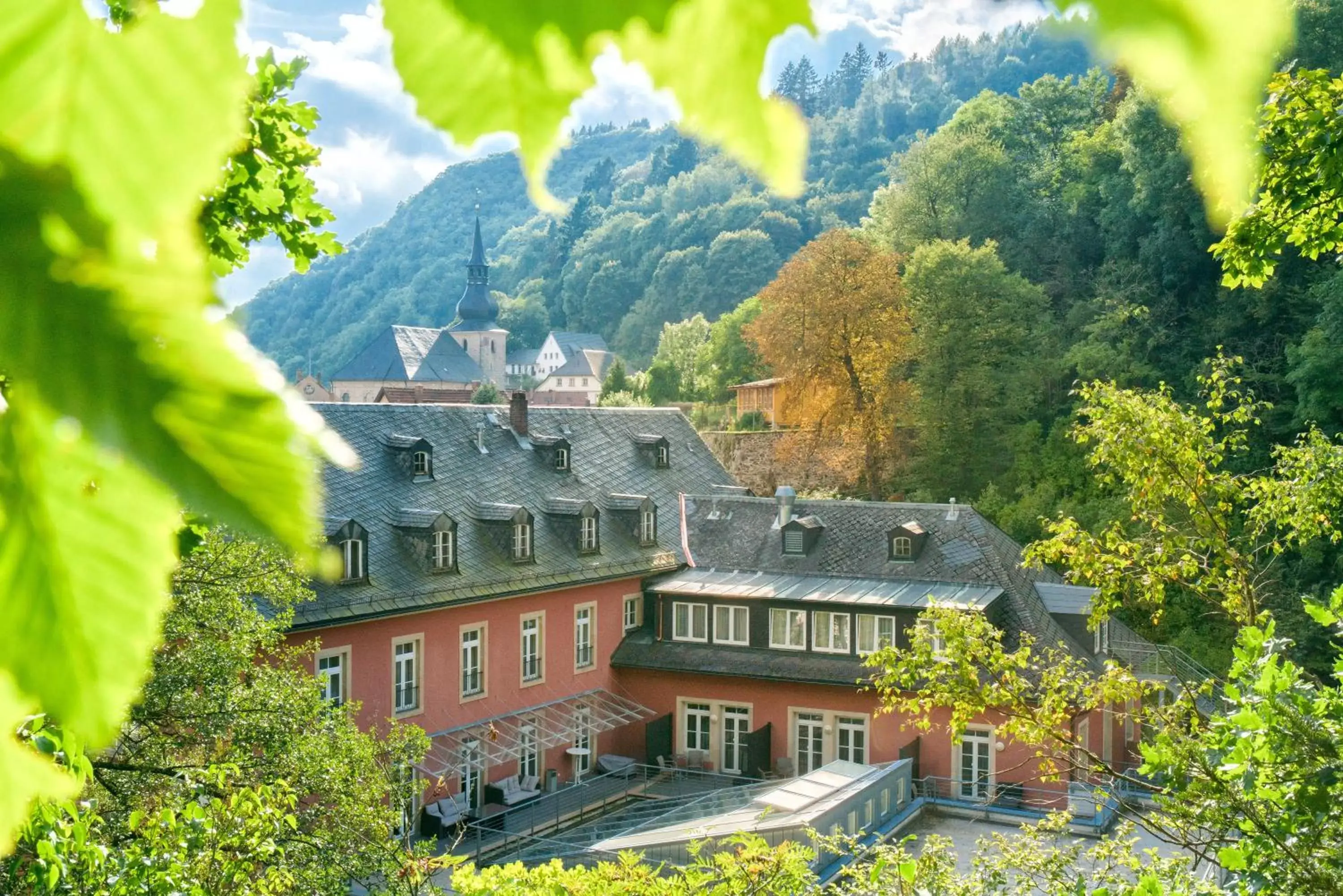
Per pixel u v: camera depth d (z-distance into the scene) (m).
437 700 30.56
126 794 13.05
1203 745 8.19
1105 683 11.70
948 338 48.97
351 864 14.47
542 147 0.38
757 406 60.00
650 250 124.56
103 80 0.34
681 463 41.84
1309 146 9.06
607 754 35.66
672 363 73.00
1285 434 43.97
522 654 33.19
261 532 0.35
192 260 0.35
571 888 10.11
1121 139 51.00
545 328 134.12
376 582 29.44
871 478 50.47
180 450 0.35
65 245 0.34
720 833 23.25
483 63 0.37
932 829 28.27
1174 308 49.09
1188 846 9.39
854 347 50.22
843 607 33.72
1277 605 29.47
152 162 0.34
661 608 36.34
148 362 0.34
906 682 12.45
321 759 15.14
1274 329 46.78
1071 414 48.25
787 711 34.03
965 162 59.69
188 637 15.22
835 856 24.53
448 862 14.49
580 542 35.34
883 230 64.56
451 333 128.12
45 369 0.34
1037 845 10.19
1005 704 12.11
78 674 0.36
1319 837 6.39
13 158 0.33
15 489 0.35
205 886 9.54
